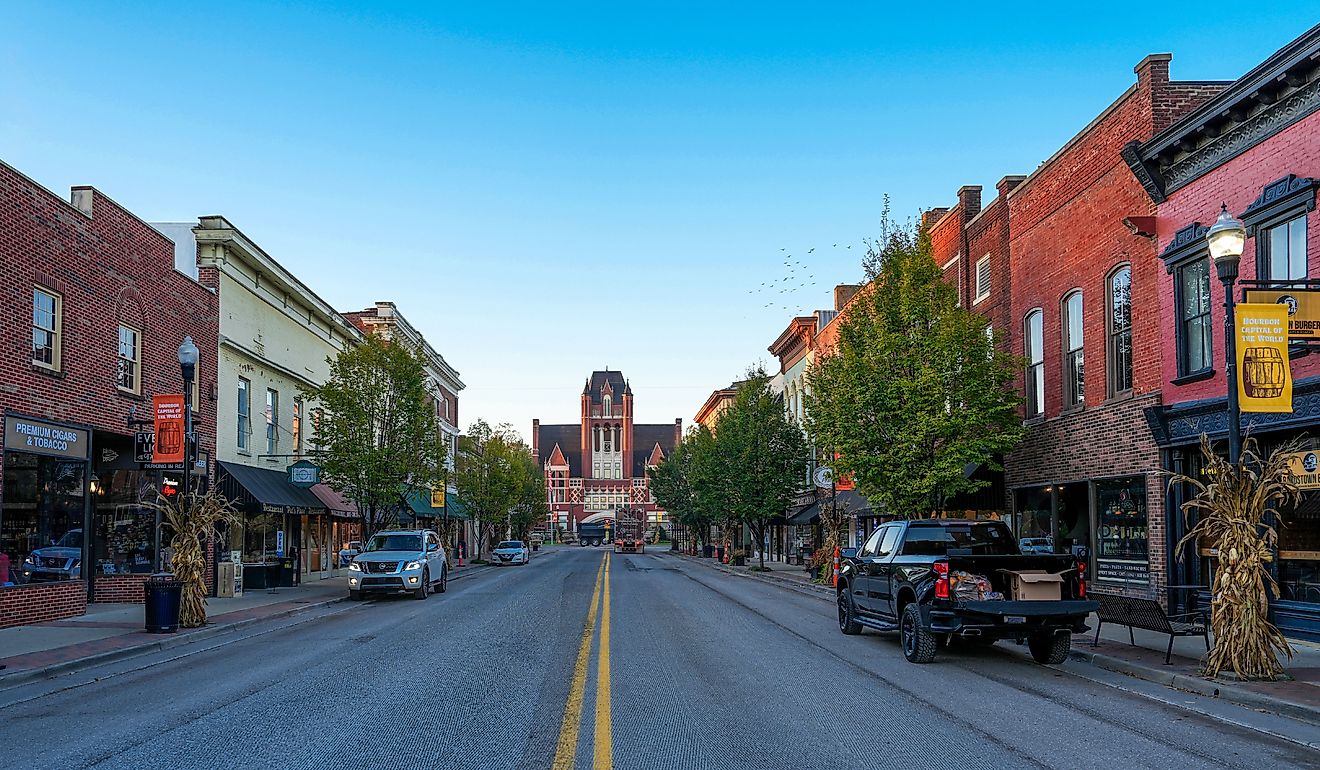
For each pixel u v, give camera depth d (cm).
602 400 15412
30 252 1922
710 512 5491
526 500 7975
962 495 2625
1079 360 2202
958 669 1300
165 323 2494
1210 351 1697
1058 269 2272
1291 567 1505
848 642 1602
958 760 788
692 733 880
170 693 1123
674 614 2084
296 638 1708
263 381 3244
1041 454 2352
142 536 2497
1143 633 1647
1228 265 1234
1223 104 1605
